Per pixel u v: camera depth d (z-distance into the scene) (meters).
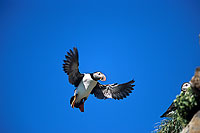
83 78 11.58
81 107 12.03
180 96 9.30
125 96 12.52
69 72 11.51
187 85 11.54
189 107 8.87
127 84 12.47
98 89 12.77
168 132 11.00
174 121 10.95
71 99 11.81
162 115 11.88
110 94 12.66
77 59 11.06
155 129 11.46
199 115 8.21
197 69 8.01
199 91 8.23
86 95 11.85
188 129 8.35
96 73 11.58
